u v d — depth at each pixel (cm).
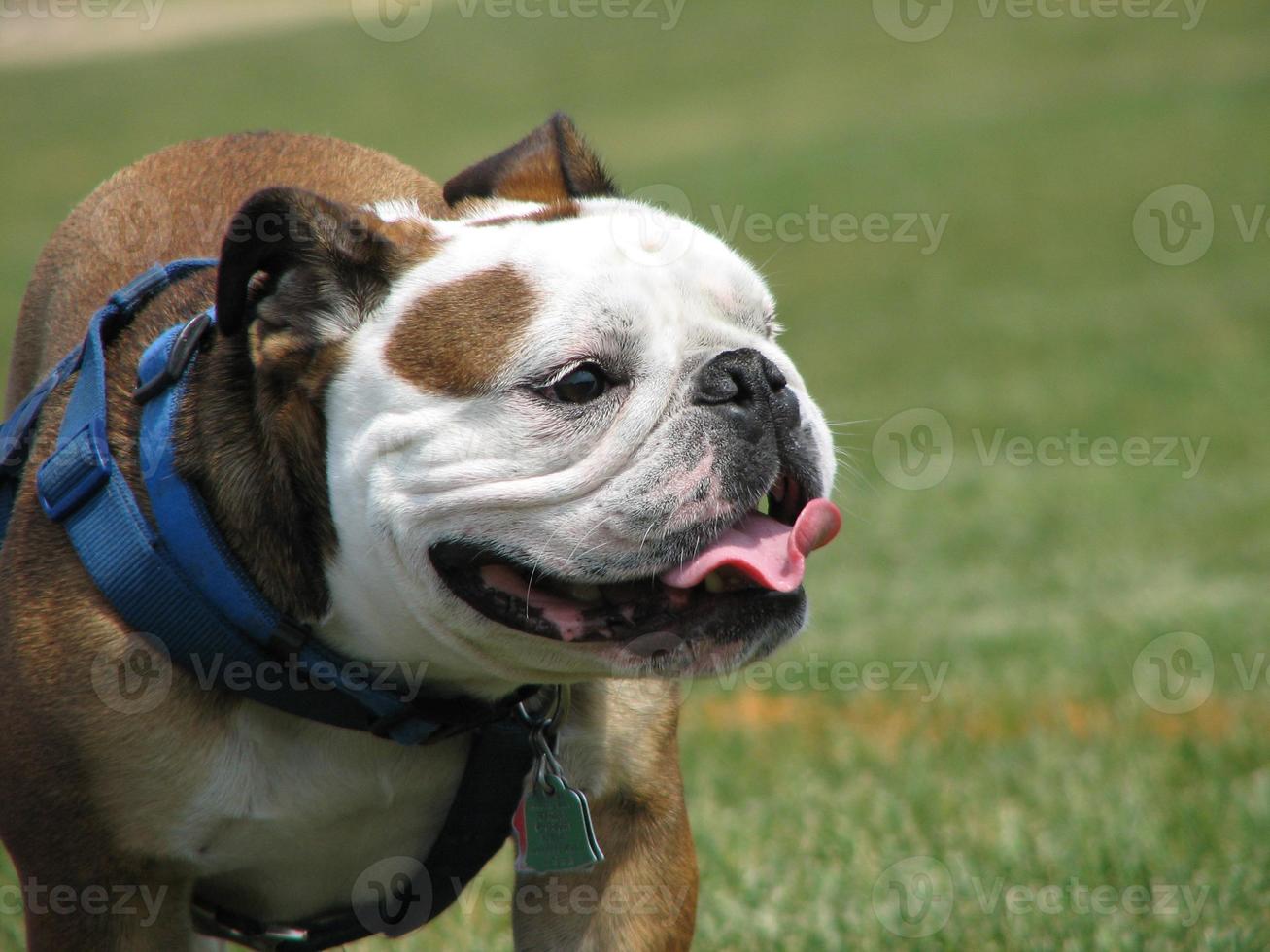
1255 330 2842
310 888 629
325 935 661
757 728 1187
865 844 924
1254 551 1641
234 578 555
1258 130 4584
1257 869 844
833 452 589
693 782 1062
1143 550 1670
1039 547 1711
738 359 545
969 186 4359
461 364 531
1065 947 781
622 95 6094
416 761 604
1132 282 3366
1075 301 3247
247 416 564
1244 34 5969
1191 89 5203
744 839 947
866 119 5353
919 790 1007
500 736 605
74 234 815
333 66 6938
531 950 638
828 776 1059
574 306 530
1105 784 996
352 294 549
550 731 605
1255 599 1449
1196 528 1739
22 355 834
